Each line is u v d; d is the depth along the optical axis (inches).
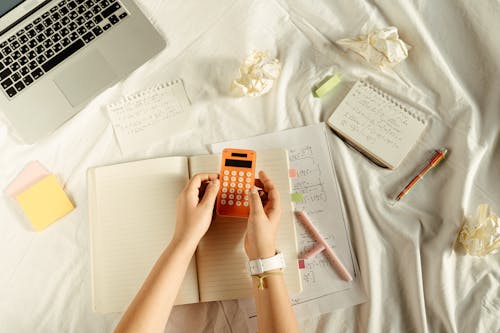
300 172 29.3
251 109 30.0
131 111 29.9
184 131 29.8
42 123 29.2
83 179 29.4
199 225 24.7
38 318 28.2
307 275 28.3
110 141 29.7
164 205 28.0
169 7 30.5
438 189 29.1
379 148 28.9
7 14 29.4
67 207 28.9
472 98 29.6
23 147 29.6
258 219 24.8
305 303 28.0
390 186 29.0
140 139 29.7
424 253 28.4
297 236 28.8
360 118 29.3
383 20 30.1
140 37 29.8
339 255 28.5
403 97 29.8
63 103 29.4
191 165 28.7
